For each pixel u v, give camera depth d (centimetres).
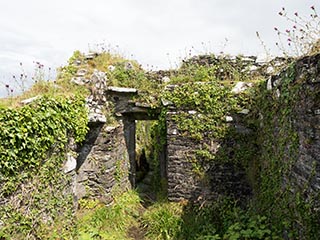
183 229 619
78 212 674
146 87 772
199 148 702
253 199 642
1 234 414
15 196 443
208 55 782
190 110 706
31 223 471
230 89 687
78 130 618
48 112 510
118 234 622
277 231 457
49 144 514
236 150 681
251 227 509
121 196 772
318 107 334
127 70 803
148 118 856
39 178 495
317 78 335
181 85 712
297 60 405
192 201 702
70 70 755
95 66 805
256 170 643
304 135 375
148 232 636
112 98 779
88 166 720
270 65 734
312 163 350
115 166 759
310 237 344
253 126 670
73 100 605
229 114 686
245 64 756
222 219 634
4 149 417
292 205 410
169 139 718
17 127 436
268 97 564
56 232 530
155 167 962
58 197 550
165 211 675
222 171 691
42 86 610
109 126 742
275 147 507
